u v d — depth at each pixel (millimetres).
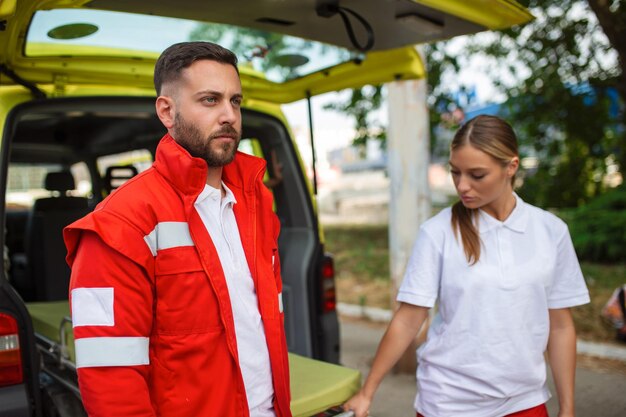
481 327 1738
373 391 1887
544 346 1806
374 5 2201
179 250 1428
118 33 2369
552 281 1804
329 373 2221
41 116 2900
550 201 9156
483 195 1727
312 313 3012
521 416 1795
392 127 4293
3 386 2016
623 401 3604
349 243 11352
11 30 1938
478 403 1770
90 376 1350
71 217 4164
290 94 3168
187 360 1426
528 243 1779
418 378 1901
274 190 3305
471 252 1735
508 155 1706
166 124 1508
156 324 1438
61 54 2418
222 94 1453
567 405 1876
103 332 1353
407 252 4305
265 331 1594
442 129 8391
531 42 6852
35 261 4172
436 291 1835
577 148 8570
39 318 3033
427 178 4309
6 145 2268
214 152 1463
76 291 1384
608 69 6559
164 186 1464
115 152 4355
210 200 1541
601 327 5066
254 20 2338
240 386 1487
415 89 4215
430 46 7629
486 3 2191
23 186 5141
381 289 7457
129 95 2693
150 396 1445
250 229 1619
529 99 7578
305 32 2502
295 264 3076
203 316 1438
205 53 1452
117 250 1346
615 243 7344
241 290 1541
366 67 2924
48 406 2504
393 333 1871
